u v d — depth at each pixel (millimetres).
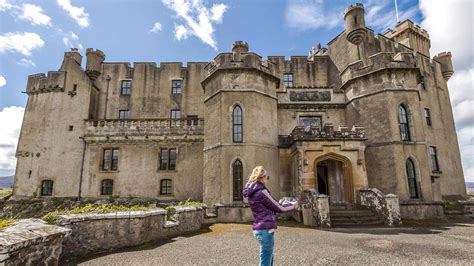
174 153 25562
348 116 21891
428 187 18453
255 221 4535
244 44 23141
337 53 28125
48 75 27688
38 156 25938
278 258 7660
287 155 19906
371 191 16078
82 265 6879
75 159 25547
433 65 30500
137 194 24484
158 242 9945
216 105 19938
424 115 26734
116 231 8797
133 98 29938
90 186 24828
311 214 14859
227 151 18531
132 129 25719
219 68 20000
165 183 24938
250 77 19953
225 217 17250
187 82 30438
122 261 7258
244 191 4809
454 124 30859
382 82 19984
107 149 25750
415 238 10758
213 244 9570
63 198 24625
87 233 7988
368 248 8922
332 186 19578
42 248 5766
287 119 22203
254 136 18969
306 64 29266
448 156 28000
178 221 12039
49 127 26531
